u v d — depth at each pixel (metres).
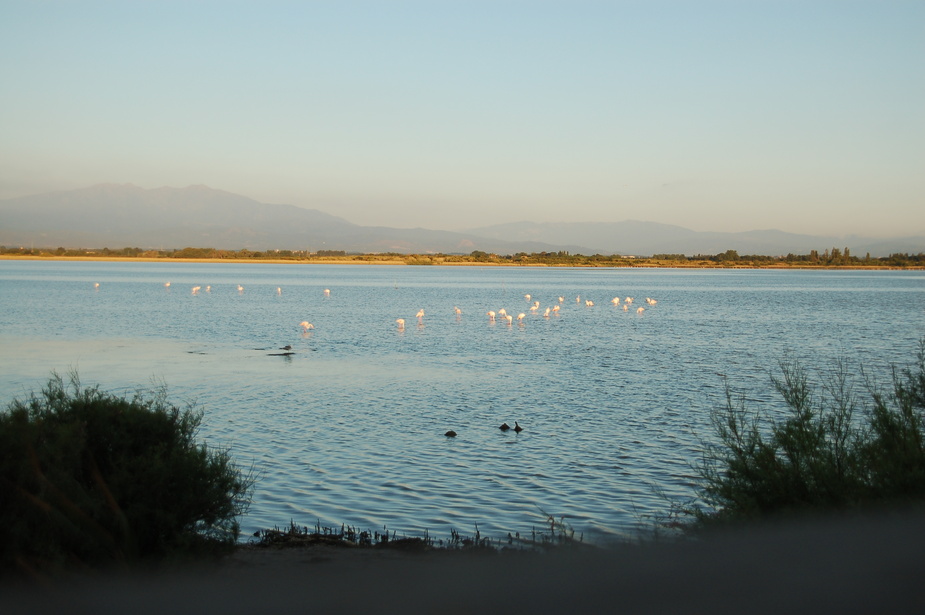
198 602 8.81
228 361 39.75
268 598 8.91
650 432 22.91
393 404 27.56
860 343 50.91
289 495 16.44
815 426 11.52
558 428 23.55
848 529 9.44
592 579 8.83
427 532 13.86
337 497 16.36
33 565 8.61
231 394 29.53
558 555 10.39
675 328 63.16
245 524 14.41
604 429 23.39
